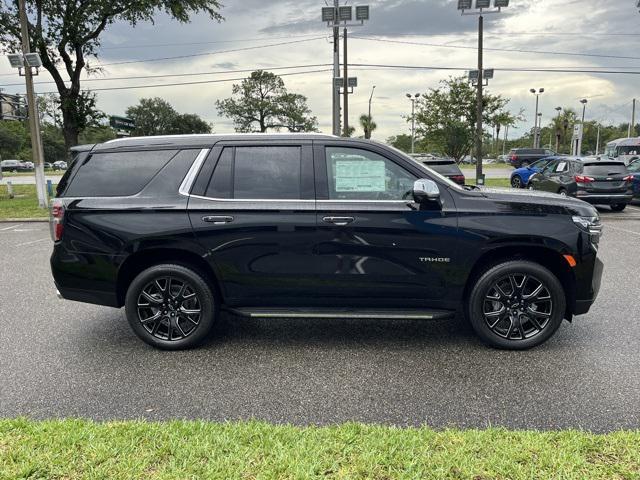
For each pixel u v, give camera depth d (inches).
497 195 170.2
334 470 99.3
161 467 100.5
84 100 855.1
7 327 203.8
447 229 165.2
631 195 545.0
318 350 176.6
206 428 117.3
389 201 167.6
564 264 168.2
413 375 154.5
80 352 176.6
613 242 378.0
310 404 136.5
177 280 175.0
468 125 1505.9
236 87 2923.2
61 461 102.7
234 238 169.2
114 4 800.3
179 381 152.1
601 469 98.8
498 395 140.2
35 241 422.0
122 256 171.8
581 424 123.6
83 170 177.2
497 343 172.1
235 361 167.5
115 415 130.6
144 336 177.0
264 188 170.9
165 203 170.2
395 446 108.3
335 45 895.1
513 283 169.3
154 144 177.2
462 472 98.0
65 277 176.9
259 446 108.3
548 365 160.1
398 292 170.7
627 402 134.7
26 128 3526.1
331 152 171.6
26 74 657.0
